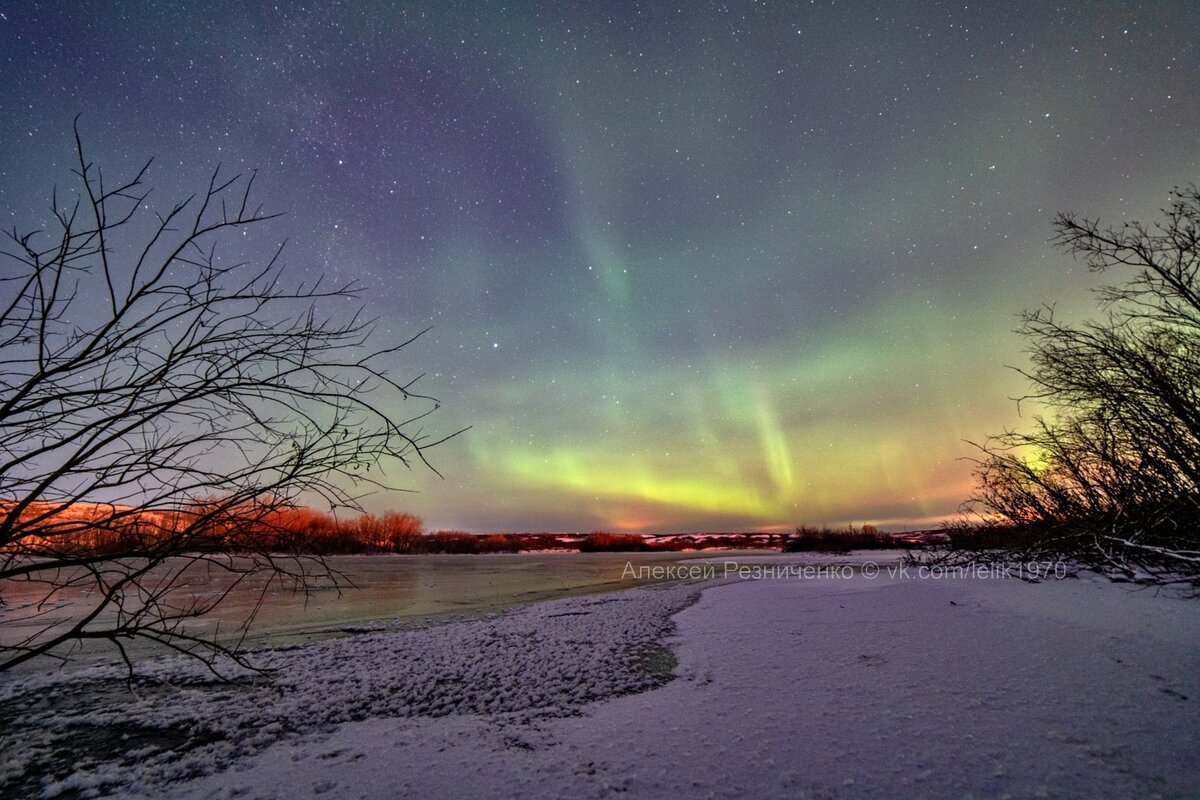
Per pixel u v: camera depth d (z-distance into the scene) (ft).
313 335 9.70
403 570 59.06
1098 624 15.30
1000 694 10.78
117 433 8.65
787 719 10.38
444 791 8.45
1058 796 7.29
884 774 8.12
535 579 47.32
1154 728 8.96
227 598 33.86
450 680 14.88
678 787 8.16
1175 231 18.67
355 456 9.98
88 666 17.53
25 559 8.41
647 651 17.20
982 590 22.15
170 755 10.61
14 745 11.28
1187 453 18.86
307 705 13.21
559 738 10.40
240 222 9.02
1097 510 23.16
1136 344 20.53
